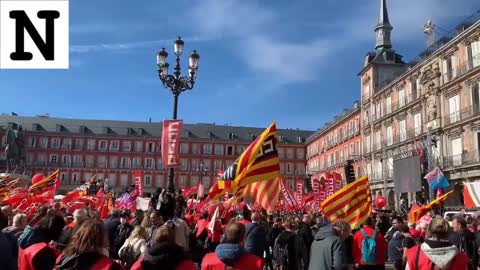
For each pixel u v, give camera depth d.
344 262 6.52
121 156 95.88
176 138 17.91
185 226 9.95
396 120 51.16
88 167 94.06
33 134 93.50
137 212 10.95
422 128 45.00
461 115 38.78
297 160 98.56
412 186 35.22
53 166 92.88
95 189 35.25
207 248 13.48
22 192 19.88
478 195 18.77
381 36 60.16
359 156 61.69
